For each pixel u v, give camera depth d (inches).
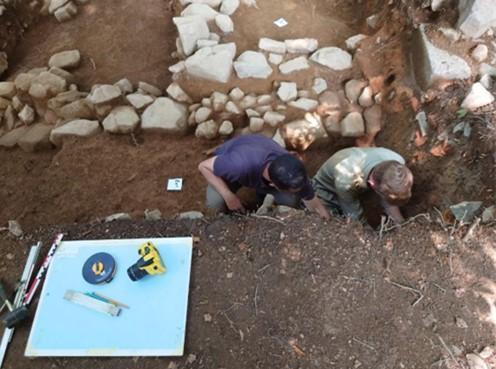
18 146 131.6
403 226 82.3
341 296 75.1
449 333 70.9
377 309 73.7
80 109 129.7
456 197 92.8
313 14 148.8
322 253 79.5
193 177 119.2
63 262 80.6
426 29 112.0
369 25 138.4
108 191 118.2
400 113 114.5
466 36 108.3
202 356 71.0
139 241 81.8
